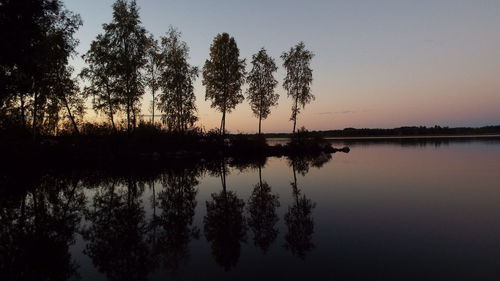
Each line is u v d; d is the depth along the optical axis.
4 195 13.77
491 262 5.88
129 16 30.88
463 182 15.13
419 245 6.90
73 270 6.23
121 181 17.48
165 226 9.16
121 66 30.09
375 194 12.77
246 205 11.60
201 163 26.39
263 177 18.55
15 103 26.08
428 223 8.59
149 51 34.88
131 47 30.98
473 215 9.27
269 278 5.46
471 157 27.80
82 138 28.31
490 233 7.58
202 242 7.68
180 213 10.64
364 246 6.94
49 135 28.86
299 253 6.66
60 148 25.56
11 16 18.92
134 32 30.88
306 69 40.34
